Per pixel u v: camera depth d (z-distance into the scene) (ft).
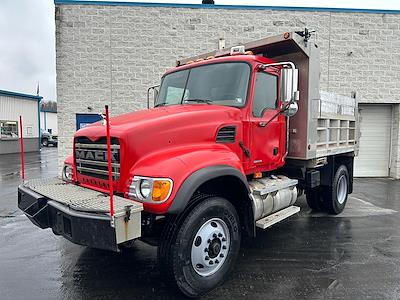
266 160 15.65
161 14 35.32
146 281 12.82
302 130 17.38
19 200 13.93
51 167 54.19
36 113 100.68
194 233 11.27
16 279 13.01
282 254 15.46
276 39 16.44
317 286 12.28
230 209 12.48
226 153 13.08
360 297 11.44
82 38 34.58
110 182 9.47
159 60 35.60
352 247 16.37
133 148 11.27
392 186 34.14
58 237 18.08
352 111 23.95
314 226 20.01
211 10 35.78
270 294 11.69
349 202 26.66
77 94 34.91
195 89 15.88
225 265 12.37
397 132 39.11
